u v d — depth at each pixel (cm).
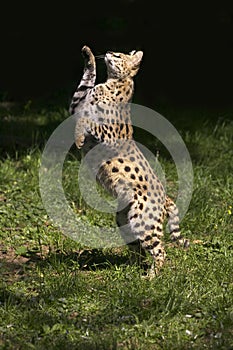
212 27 4394
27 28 4381
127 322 1620
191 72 4228
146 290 1750
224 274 1864
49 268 1891
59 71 4194
